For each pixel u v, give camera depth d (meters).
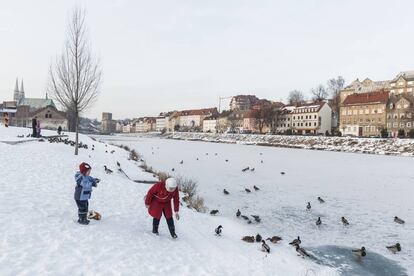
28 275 7.82
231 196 26.58
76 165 23.17
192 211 18.47
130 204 15.76
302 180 35.66
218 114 189.50
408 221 20.88
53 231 10.50
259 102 172.00
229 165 48.12
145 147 84.50
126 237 11.27
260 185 32.00
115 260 9.38
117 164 27.19
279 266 12.28
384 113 106.12
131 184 21.06
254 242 14.93
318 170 44.56
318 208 23.64
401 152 74.56
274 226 19.17
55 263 8.59
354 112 115.25
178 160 53.34
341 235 18.08
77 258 9.07
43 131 61.03
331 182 34.66
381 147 79.75
